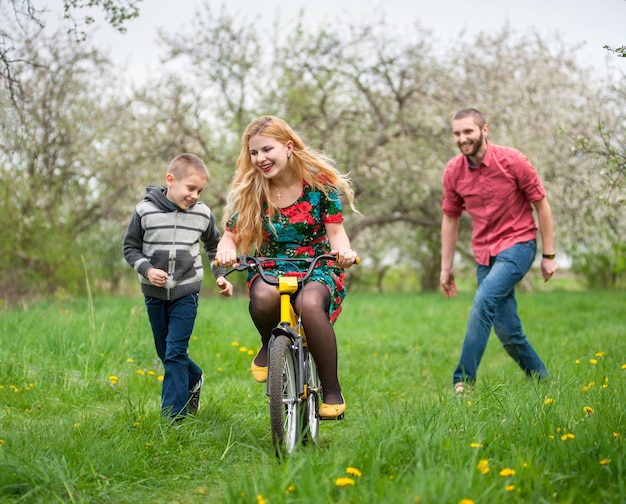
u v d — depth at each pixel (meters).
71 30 8.32
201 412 5.86
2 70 8.88
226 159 21.47
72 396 6.64
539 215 7.05
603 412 4.82
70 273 17.66
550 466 3.92
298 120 21.28
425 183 21.19
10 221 16.64
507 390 5.62
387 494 3.45
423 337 11.72
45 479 4.01
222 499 3.77
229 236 5.39
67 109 19.52
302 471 3.82
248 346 9.46
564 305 17.38
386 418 4.92
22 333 8.74
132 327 9.15
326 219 5.25
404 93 21.70
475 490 3.51
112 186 20.81
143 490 4.20
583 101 19.58
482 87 20.73
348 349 10.05
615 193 10.37
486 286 6.89
